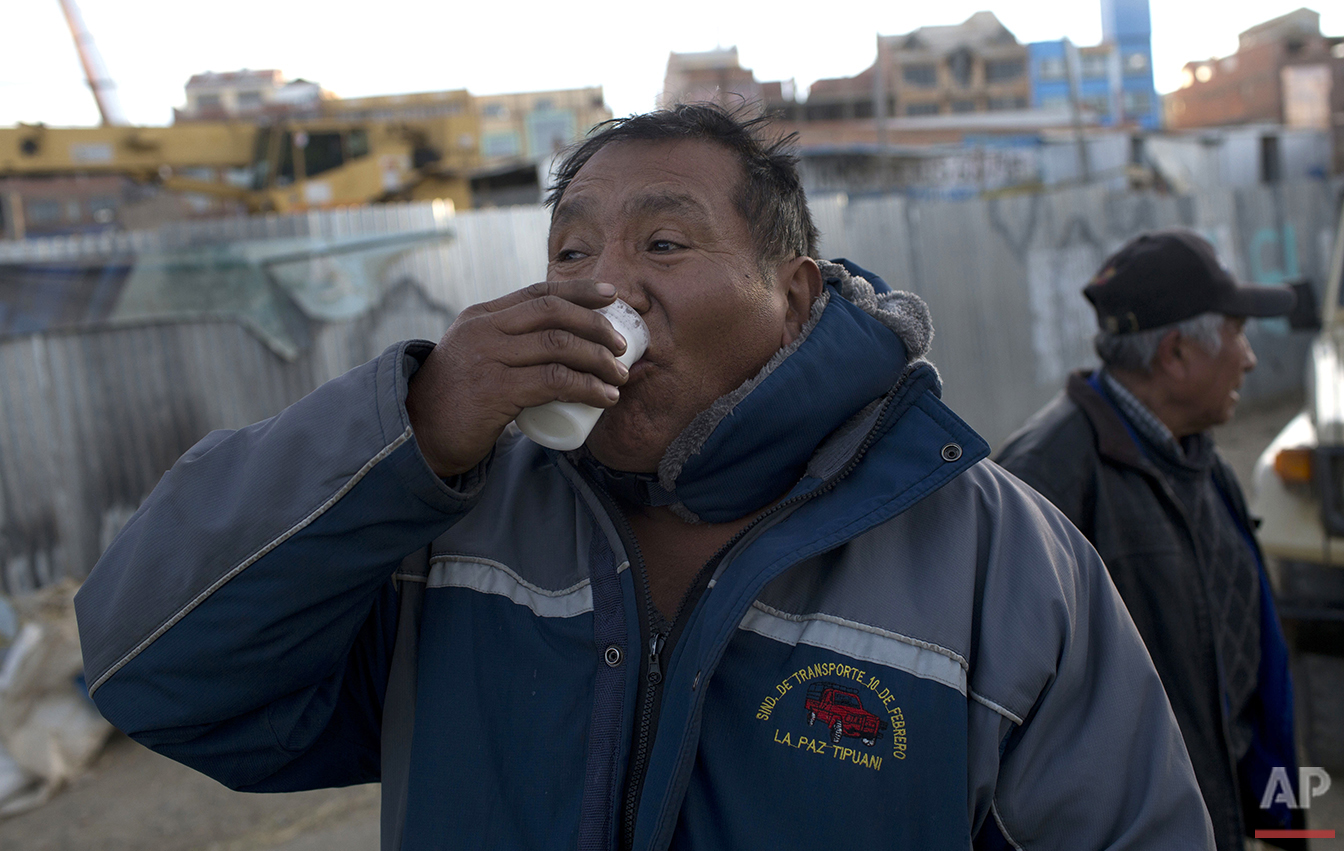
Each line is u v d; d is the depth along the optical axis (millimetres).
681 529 1060
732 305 971
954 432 979
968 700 923
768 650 946
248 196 13445
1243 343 1840
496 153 38062
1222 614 1829
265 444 920
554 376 841
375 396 900
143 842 3230
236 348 5305
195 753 964
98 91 13914
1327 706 2779
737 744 921
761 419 953
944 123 28156
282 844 3154
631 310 932
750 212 1006
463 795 970
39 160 12453
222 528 891
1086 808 924
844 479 1009
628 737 941
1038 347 8859
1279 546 2807
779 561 925
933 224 8039
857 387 998
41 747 3631
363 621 1018
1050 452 1718
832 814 881
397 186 13664
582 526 1059
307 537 883
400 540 915
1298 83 44281
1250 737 1950
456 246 5867
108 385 5043
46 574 4906
